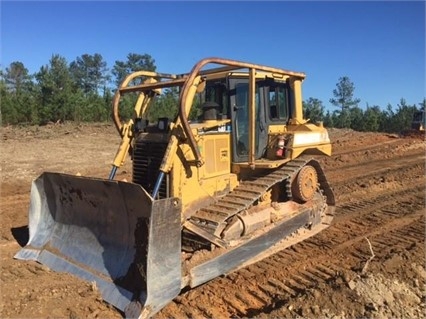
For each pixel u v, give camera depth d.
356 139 22.41
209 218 5.34
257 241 5.95
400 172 13.25
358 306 4.46
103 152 15.93
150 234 4.31
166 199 4.43
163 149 5.43
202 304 4.76
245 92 6.38
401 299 4.71
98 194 5.10
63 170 12.29
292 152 6.63
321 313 4.35
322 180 7.64
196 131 5.54
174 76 6.55
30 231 5.99
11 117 26.20
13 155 14.70
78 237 5.46
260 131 6.75
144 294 4.36
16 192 9.71
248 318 4.38
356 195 10.26
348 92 49.50
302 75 7.08
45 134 21.16
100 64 69.31
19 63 58.69
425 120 26.42
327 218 7.79
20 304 4.54
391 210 8.80
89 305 4.53
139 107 6.27
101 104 29.33
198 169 5.59
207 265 5.10
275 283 5.30
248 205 5.65
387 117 39.94
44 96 27.83
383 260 5.71
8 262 5.63
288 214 6.75
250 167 6.03
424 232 7.23
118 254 4.91
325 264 5.90
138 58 67.75
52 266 5.40
